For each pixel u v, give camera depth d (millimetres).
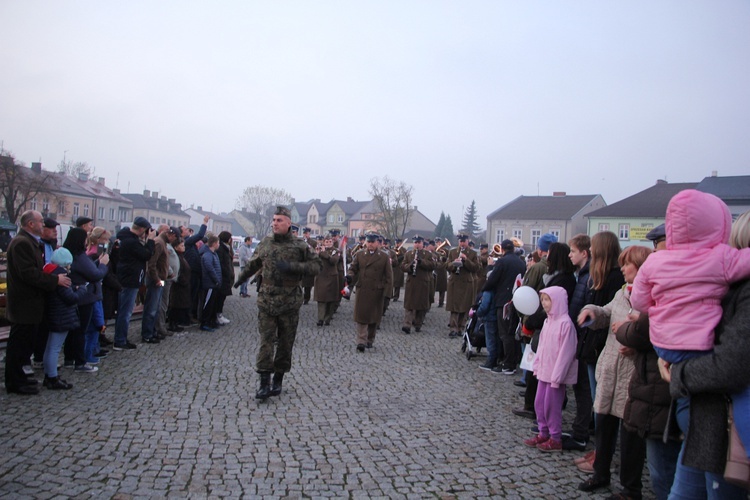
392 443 5051
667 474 3432
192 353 8742
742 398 2367
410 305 12133
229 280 11883
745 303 2369
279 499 3834
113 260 9711
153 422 5340
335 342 10500
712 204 2596
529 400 6055
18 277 5918
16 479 3934
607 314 4191
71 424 5164
